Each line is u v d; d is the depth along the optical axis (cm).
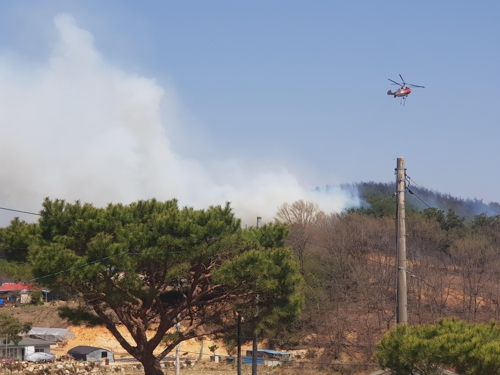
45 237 2686
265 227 3056
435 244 7388
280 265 2745
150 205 2898
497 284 5872
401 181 2070
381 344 1703
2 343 5625
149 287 2706
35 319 7006
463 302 5378
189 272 2894
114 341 6819
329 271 6438
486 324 1714
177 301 3045
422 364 1606
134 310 2877
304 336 5675
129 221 2731
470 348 1506
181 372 4756
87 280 2441
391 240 7250
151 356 2875
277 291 2741
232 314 3097
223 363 5397
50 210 2655
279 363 5116
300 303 2881
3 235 2634
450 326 1691
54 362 5297
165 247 2550
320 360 4994
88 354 5809
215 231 2625
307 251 6712
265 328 3052
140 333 2841
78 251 2634
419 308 5091
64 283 2427
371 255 7106
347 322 5409
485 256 6581
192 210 2845
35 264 2369
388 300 5938
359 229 7200
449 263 6825
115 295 2564
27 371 4850
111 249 2422
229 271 2580
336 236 6969
